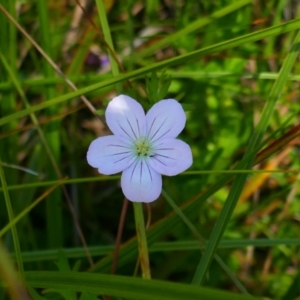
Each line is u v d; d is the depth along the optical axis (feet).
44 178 0.57
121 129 0.36
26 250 0.50
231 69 0.57
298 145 0.59
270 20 0.62
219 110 0.58
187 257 0.51
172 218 0.40
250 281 0.54
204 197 0.40
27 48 0.60
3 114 0.52
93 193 0.60
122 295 0.27
